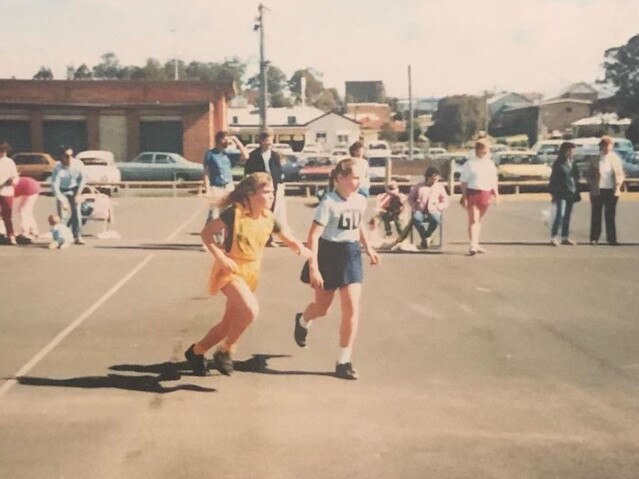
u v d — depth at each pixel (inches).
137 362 267.4
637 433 202.2
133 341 297.0
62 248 577.9
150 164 1456.7
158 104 1875.0
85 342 295.3
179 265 492.4
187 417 212.2
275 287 410.0
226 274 241.0
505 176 1348.4
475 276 450.3
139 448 190.5
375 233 597.6
